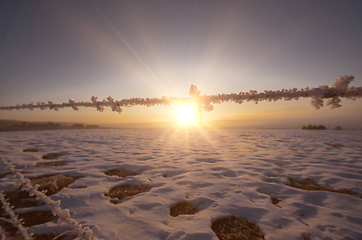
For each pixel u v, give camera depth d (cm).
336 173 341
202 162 425
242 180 304
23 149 568
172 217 195
